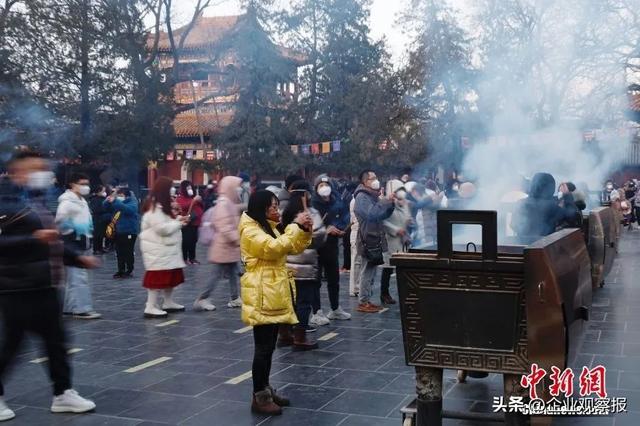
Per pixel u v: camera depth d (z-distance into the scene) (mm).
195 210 14000
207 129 34594
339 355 6262
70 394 4707
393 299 9281
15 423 4480
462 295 3670
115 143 25172
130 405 4848
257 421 4484
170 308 8633
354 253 9594
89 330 7492
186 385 5340
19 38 22734
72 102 24469
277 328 4809
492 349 3633
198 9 28516
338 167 28734
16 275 4469
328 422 4441
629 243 17875
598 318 7816
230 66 29641
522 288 3543
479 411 4625
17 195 4512
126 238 12062
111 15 24219
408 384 5293
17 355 4602
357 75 28875
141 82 25750
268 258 4617
